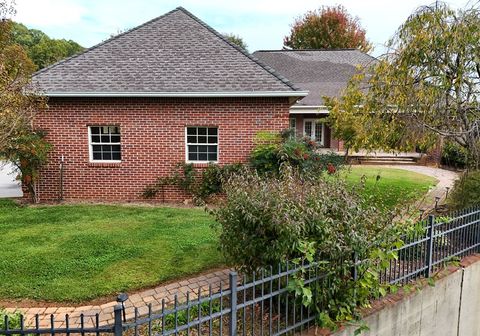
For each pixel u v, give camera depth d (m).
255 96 10.38
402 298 4.43
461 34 6.59
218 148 10.73
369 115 7.70
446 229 5.25
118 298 2.88
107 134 10.85
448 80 6.77
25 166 10.16
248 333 3.68
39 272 5.46
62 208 9.70
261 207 3.82
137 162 10.76
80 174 10.78
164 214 9.03
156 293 4.92
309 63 23.50
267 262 3.84
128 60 11.30
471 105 7.01
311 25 36.19
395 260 4.52
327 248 3.63
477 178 7.05
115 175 10.80
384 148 7.90
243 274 4.14
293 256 3.75
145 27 12.53
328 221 3.71
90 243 6.71
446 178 15.00
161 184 10.80
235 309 3.10
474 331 5.87
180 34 12.29
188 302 2.83
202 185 10.67
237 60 11.37
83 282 5.16
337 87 21.08
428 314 4.88
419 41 6.80
